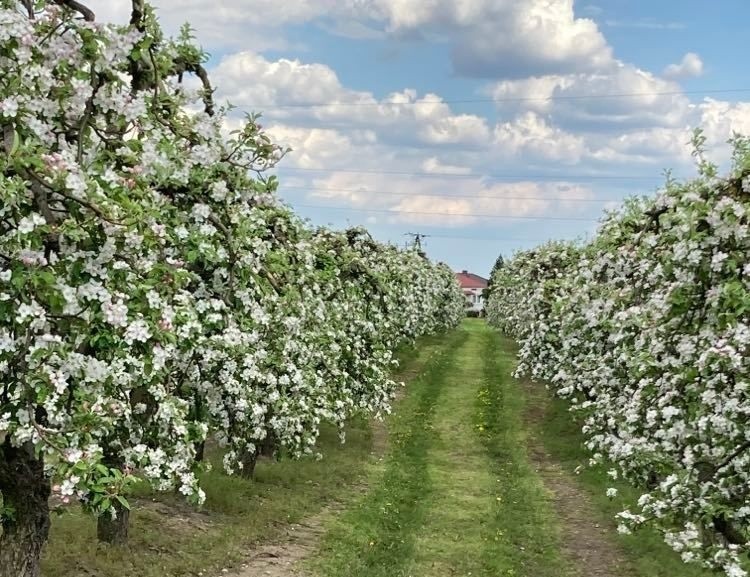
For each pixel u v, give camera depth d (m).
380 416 17.11
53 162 4.27
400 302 26.97
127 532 8.59
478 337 47.84
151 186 6.11
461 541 10.77
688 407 6.70
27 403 4.58
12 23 4.50
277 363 10.55
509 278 36.56
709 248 5.99
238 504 11.11
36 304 4.19
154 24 6.50
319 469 14.23
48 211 4.35
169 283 5.28
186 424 6.74
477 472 15.38
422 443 17.89
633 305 9.31
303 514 11.36
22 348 4.41
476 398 24.05
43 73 4.77
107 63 5.05
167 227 5.91
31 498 5.83
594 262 11.96
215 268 6.84
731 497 5.96
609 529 11.35
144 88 6.37
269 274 8.10
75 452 4.50
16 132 4.30
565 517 12.21
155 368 4.92
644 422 8.06
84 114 5.12
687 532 5.85
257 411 9.70
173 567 8.17
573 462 15.93
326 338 13.63
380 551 10.02
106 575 7.57
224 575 8.37
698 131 6.38
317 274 12.98
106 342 4.53
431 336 43.72
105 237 4.44
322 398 13.00
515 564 9.89
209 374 8.28
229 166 6.96
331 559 9.33
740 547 5.62
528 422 20.48
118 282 4.65
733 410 5.89
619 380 11.34
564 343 15.32
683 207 6.25
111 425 5.57
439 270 45.44
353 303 16.83
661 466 7.09
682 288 6.20
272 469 13.67
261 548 9.51
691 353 6.43
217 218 6.71
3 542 5.82
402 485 13.90
